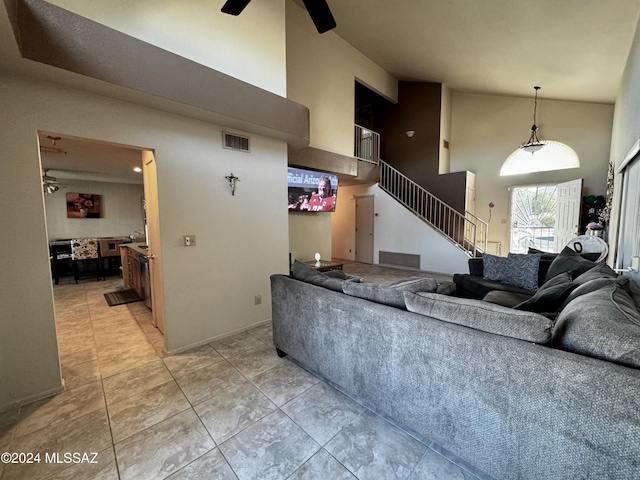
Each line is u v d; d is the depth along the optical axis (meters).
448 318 1.41
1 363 1.82
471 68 5.38
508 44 4.09
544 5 3.09
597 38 3.46
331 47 5.38
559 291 1.94
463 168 7.26
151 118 2.36
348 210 7.96
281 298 2.38
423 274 6.17
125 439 1.58
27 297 1.89
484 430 1.25
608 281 1.65
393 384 1.60
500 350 1.18
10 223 1.82
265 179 3.22
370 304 1.71
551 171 6.12
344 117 5.75
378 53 5.88
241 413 1.78
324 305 1.98
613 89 4.78
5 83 1.77
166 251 2.51
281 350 2.49
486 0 3.25
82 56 1.79
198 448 1.51
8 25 1.40
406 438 1.57
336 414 1.77
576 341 1.12
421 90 7.07
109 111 2.15
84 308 3.85
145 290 3.83
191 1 2.47
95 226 6.38
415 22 4.18
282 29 3.17
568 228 5.54
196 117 2.59
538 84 5.33
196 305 2.73
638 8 2.84
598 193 5.67
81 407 1.85
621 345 1.00
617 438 0.93
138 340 2.85
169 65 2.18
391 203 6.95
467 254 5.86
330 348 1.97
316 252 5.69
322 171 5.51
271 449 1.50
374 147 7.09
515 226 6.64
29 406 1.86
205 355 2.56
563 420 1.04
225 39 2.69
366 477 1.33
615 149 4.39
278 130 2.98
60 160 4.04
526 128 6.43
